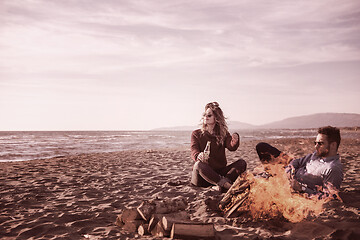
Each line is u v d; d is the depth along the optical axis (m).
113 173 6.79
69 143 28.30
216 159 3.73
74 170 7.45
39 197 4.25
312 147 16.64
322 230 2.39
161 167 7.91
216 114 3.71
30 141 33.34
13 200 4.07
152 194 4.36
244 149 14.94
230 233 2.47
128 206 3.66
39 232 2.68
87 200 4.00
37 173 6.95
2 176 6.45
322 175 3.00
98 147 21.69
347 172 5.83
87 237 2.50
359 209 2.91
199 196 4.05
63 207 3.63
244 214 2.91
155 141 32.94
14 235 2.61
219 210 3.12
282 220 2.73
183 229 2.31
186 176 6.13
